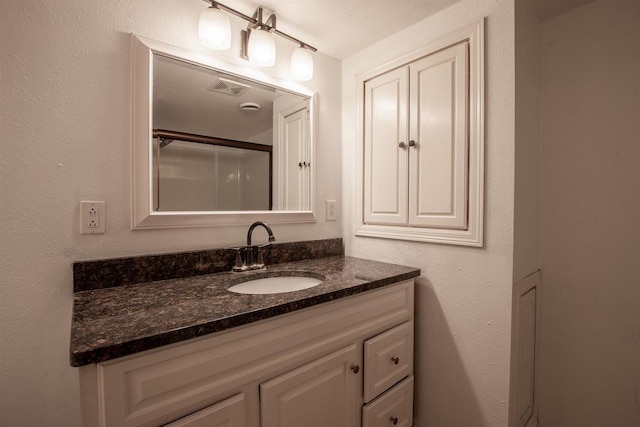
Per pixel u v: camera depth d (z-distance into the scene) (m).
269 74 1.45
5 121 0.87
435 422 1.37
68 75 0.96
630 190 1.18
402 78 1.46
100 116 1.01
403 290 1.31
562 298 1.34
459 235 1.25
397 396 1.27
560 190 1.33
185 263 1.18
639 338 1.17
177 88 1.19
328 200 1.72
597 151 1.24
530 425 1.32
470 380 1.24
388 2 1.25
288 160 1.53
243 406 0.81
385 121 1.54
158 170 1.15
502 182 1.14
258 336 0.84
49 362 0.94
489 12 1.17
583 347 1.29
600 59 1.23
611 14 1.21
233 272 1.26
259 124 1.43
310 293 0.96
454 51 1.26
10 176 0.88
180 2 1.18
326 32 1.48
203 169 1.27
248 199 1.40
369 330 1.14
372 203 1.61
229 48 1.30
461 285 1.26
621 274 1.20
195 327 0.70
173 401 0.70
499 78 1.14
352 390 1.08
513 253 1.12
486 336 1.19
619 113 1.19
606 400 1.24
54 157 0.94
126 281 1.05
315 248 1.62
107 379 0.61
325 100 1.69
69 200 0.96
